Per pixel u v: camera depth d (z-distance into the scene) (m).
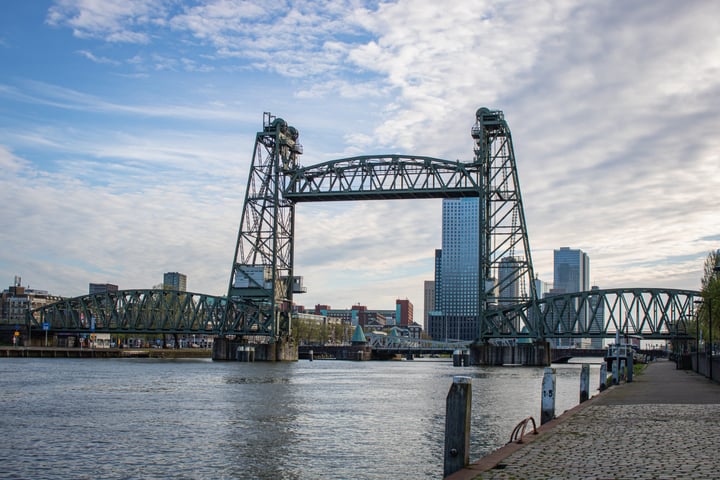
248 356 182.25
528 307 178.50
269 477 33.53
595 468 22.20
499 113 173.50
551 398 36.69
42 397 71.25
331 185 178.88
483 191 173.62
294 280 192.75
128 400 68.88
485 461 23.73
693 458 23.80
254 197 183.62
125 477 33.50
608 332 174.62
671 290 173.12
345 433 47.19
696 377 89.38
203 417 55.56
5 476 33.56
